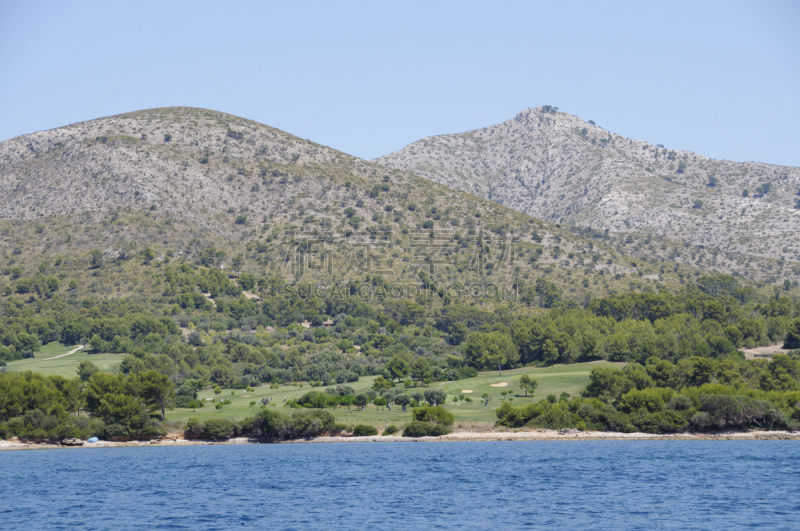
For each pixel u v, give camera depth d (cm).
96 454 14775
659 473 12262
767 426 16962
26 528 8562
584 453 14712
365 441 16312
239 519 8962
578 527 8519
